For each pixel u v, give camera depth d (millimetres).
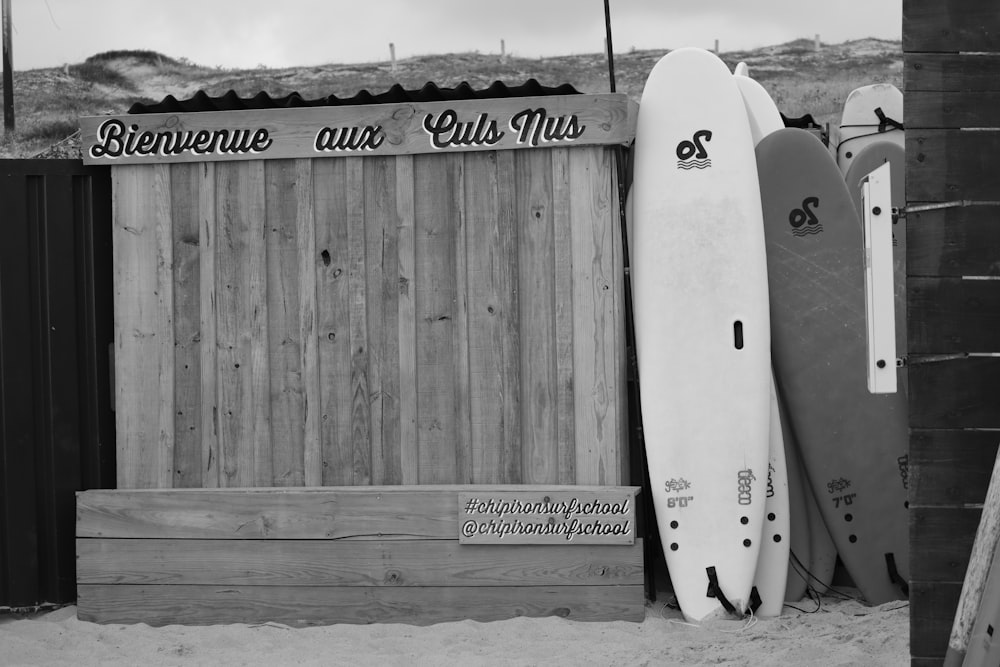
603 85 32938
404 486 4566
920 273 3158
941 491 3150
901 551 4629
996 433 3125
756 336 4516
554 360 4543
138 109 4832
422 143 4574
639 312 4590
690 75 4672
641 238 4621
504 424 4551
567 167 4543
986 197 3135
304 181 4664
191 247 4723
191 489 4625
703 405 4488
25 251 4699
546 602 4379
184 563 4535
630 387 4668
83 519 4578
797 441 4711
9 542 4656
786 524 4578
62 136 24781
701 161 4613
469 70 36594
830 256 4707
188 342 4719
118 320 4730
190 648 4129
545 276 4551
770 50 38219
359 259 4633
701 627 4262
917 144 3156
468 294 4586
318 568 4473
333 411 4648
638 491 4414
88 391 4738
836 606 4605
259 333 4676
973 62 3143
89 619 4566
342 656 3961
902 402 4695
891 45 37625
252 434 4676
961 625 2742
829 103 29672
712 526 4434
